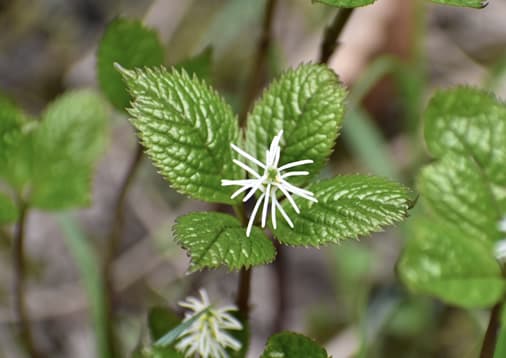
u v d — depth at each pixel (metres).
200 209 0.53
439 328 0.46
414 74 0.49
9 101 0.37
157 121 0.30
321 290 0.52
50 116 0.38
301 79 0.31
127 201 0.55
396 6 0.56
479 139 0.31
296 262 0.53
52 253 0.53
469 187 0.31
